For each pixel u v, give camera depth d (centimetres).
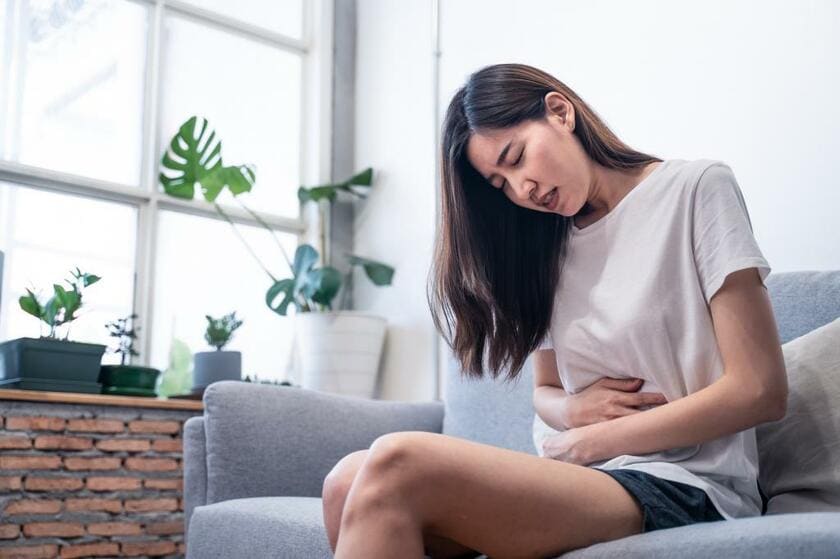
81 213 353
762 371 118
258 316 390
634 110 262
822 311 159
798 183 215
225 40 401
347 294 390
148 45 376
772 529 90
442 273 151
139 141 369
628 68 266
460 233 148
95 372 312
